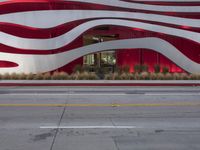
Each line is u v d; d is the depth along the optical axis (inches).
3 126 451.2
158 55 1451.8
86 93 886.4
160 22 1414.9
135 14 1402.6
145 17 1407.5
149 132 413.7
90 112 569.9
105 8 1392.7
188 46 1437.0
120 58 1460.4
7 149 334.3
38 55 1350.9
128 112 570.3
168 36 1429.6
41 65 1349.7
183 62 1412.4
